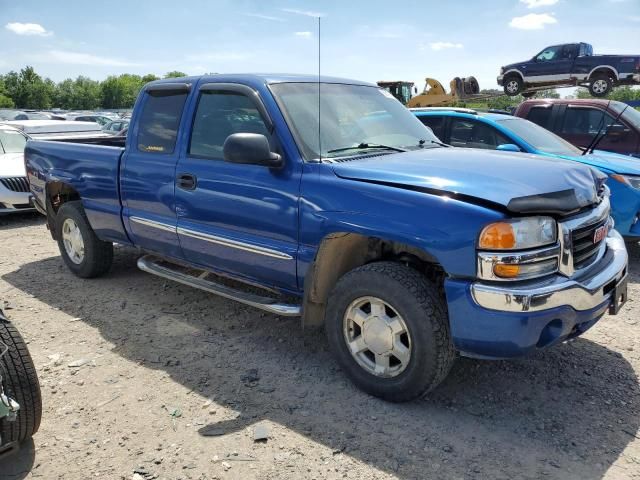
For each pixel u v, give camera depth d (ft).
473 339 9.76
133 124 15.92
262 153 11.57
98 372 12.48
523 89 67.21
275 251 12.26
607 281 10.62
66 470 9.24
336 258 11.78
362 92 14.74
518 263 9.41
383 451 9.62
